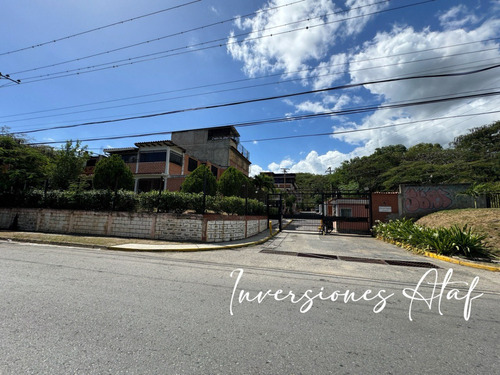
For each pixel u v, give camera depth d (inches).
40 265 238.4
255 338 114.0
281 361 96.0
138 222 470.0
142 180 991.6
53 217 530.3
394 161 1747.0
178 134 1349.7
